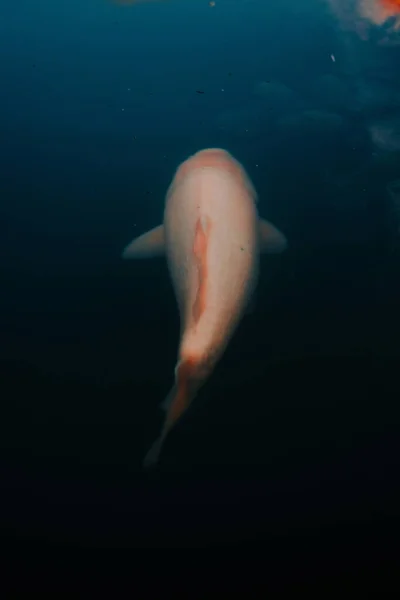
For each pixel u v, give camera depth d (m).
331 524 3.16
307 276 4.38
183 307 3.71
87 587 2.95
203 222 3.92
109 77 6.82
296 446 3.49
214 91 6.49
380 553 3.02
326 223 4.82
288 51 7.03
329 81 6.50
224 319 3.49
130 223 4.98
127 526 3.19
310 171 5.36
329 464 3.41
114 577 2.98
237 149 5.66
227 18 7.74
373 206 4.96
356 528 3.13
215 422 3.61
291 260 4.48
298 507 3.23
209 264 3.63
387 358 3.87
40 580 2.98
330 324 4.07
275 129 5.89
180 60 7.01
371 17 7.47
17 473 3.44
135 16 7.89
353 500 3.25
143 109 6.31
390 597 2.82
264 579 2.95
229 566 3.01
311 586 2.91
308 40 7.19
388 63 6.73
